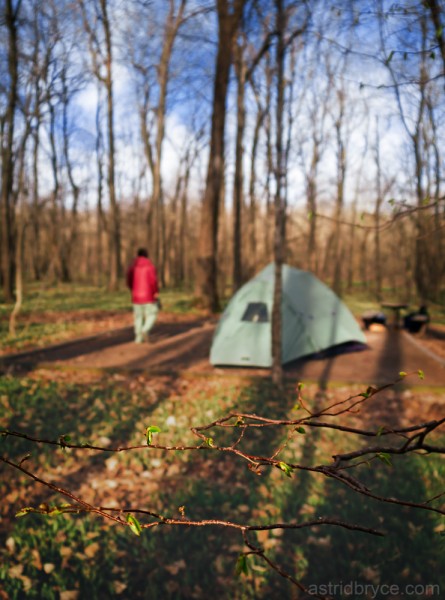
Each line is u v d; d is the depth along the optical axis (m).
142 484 4.94
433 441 5.74
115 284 29.81
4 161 18.84
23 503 4.50
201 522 0.98
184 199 41.41
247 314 9.87
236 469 5.23
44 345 11.03
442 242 28.34
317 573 3.65
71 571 3.67
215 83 17.83
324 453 5.54
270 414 6.70
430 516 4.22
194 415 6.74
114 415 6.61
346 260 47.88
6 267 20.45
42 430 6.03
